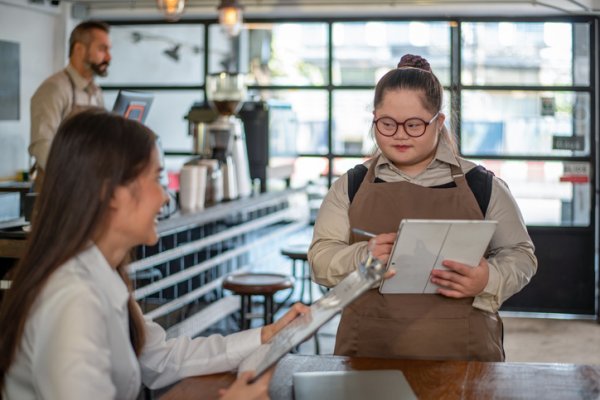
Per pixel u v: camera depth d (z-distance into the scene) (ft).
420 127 6.90
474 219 7.04
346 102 22.58
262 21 22.58
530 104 21.89
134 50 23.59
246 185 17.80
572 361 17.15
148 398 8.77
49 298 4.65
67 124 4.93
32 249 4.85
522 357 17.48
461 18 21.80
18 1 20.18
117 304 4.97
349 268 6.72
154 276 13.19
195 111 18.74
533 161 21.91
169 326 13.97
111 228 5.03
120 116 5.05
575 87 21.65
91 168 4.82
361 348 7.07
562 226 21.70
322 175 22.85
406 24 22.11
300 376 6.03
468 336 6.93
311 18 22.44
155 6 21.74
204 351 6.18
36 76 21.44
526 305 21.91
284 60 22.80
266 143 18.84
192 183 14.56
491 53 21.90
